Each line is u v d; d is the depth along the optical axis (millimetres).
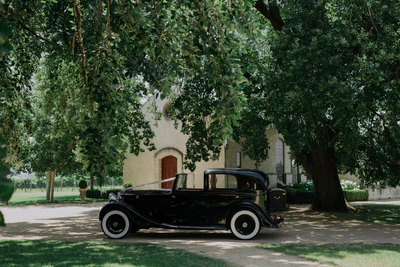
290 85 12180
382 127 13828
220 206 10406
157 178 24438
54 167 23656
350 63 11984
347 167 17234
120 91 6883
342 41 11180
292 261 7414
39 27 9281
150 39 6070
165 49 5898
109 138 5199
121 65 6551
